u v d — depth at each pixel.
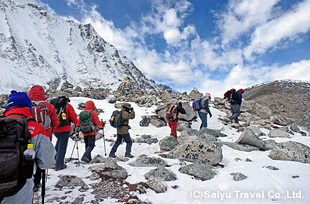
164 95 19.70
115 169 4.37
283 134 9.12
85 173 4.39
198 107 10.12
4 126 1.67
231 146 7.08
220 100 18.45
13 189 1.54
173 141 7.42
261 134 10.04
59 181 3.71
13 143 1.60
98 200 3.09
